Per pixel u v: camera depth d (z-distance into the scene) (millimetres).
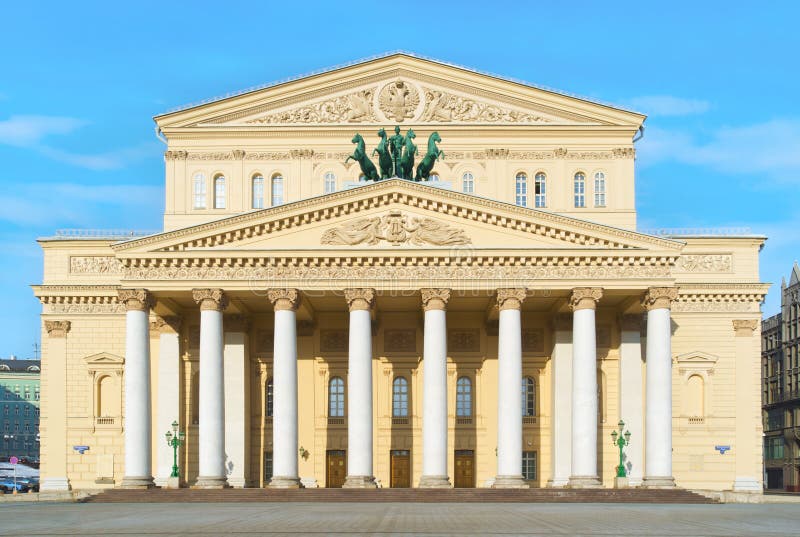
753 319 88438
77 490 81812
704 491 72875
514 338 75812
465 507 60000
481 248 76375
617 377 84375
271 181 90188
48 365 88688
